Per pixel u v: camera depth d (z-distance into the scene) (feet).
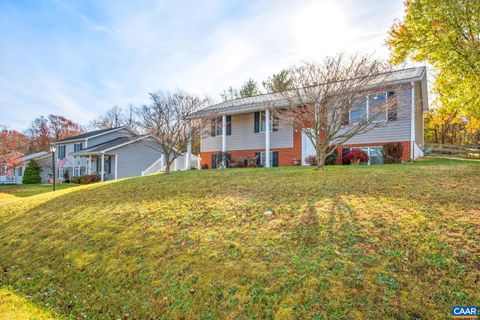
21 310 14.78
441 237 14.28
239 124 60.70
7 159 106.52
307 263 13.66
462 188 21.70
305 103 34.91
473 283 11.33
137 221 22.17
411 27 45.65
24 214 30.68
